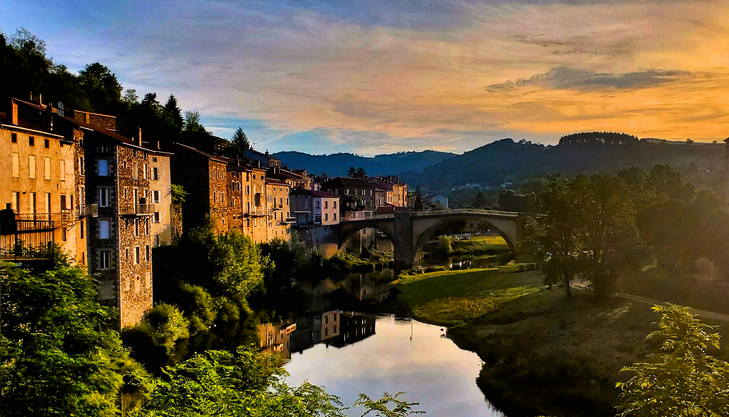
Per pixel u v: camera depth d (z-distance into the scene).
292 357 49.62
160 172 61.12
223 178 76.25
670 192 110.00
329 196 115.12
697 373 17.02
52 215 39.53
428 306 69.25
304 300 76.94
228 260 60.09
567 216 54.41
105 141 46.06
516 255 96.88
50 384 19.02
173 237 65.19
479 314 60.00
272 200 99.06
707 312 44.25
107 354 32.06
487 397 38.12
